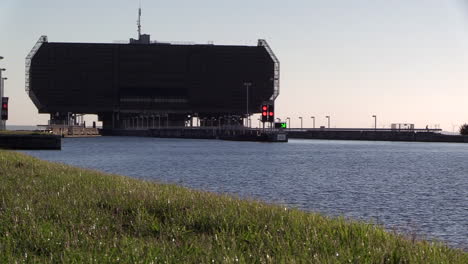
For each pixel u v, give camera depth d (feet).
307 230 54.80
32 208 65.98
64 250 46.60
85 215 63.87
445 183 225.15
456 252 49.80
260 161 388.16
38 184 96.78
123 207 70.79
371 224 61.93
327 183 217.15
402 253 46.50
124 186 97.91
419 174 279.28
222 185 204.95
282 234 54.34
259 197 164.04
